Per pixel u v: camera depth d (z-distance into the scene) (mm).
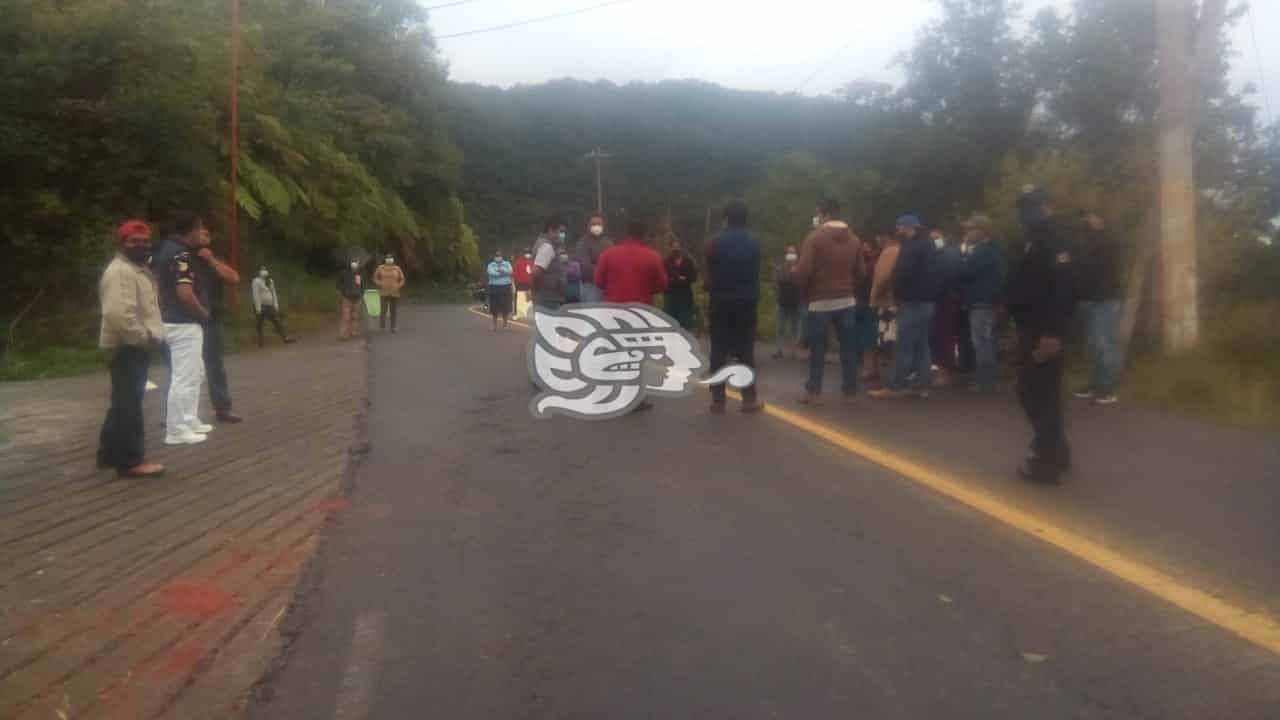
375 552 5523
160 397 11586
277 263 33500
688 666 4051
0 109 18531
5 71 18453
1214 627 4293
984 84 18562
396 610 4691
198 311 8492
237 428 9281
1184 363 10148
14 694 3885
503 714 3701
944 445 7914
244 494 6789
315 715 3719
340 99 42062
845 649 4172
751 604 4672
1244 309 11047
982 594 4723
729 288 9367
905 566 5113
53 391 13047
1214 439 7941
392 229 45219
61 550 5609
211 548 5625
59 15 19625
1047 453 6574
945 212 19453
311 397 11359
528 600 4785
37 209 18625
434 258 54125
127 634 4449
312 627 4508
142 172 20000
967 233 11523
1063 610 4516
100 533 5922
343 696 3857
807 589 4836
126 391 7227
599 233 11758
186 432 8500
